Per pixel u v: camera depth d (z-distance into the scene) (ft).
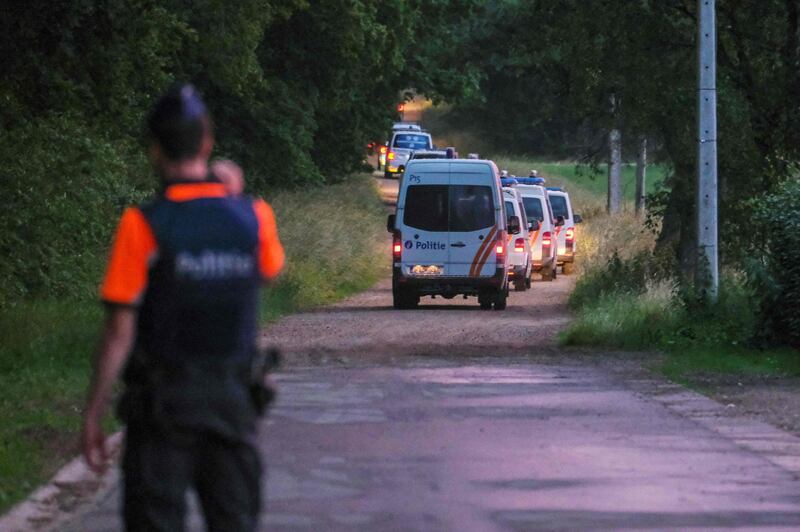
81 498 103.14
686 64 290.76
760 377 179.22
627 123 323.78
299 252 401.29
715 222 234.17
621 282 316.40
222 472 57.77
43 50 219.82
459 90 538.88
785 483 107.34
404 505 98.84
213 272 56.54
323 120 510.99
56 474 109.70
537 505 98.84
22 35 213.46
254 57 371.15
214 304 56.75
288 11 380.17
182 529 57.36
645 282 300.81
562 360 200.54
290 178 444.14
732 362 193.16
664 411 145.89
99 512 97.60
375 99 526.16
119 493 104.12
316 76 441.68
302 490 104.22
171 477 56.80
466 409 146.72
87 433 56.65
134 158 326.03
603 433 130.93
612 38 294.46
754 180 276.82
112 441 123.75
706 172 234.79
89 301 252.62
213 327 56.90
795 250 207.41
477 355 208.03
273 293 323.98
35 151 252.62
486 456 118.52
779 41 275.80
